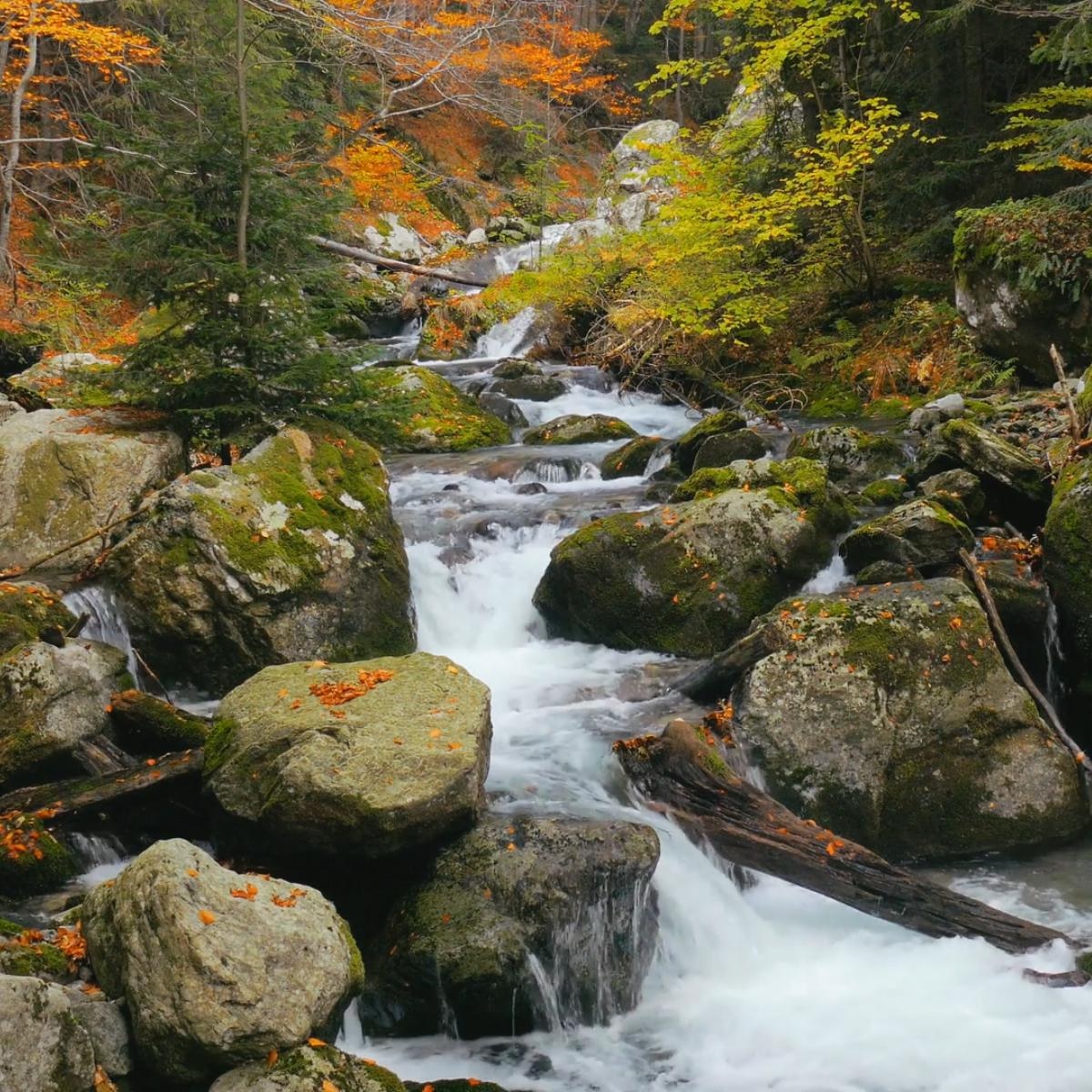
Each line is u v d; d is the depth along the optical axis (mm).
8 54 18250
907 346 12398
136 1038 3697
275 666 5957
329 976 3883
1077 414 7934
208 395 8141
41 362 12523
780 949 5168
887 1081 4262
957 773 6105
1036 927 5059
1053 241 10141
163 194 8109
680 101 30062
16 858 5012
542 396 13906
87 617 6562
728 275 13680
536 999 4562
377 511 7793
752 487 8445
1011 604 6879
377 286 19234
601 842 4898
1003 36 13133
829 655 6254
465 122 27031
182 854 4000
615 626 7777
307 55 17094
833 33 12945
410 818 4754
